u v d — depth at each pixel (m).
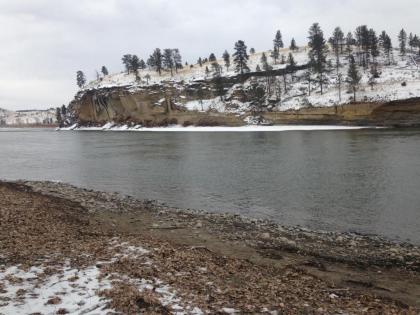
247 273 11.79
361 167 34.19
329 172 32.62
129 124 140.75
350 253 15.09
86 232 15.73
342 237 17.14
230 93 133.88
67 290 9.22
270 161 40.72
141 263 11.52
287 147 53.69
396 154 41.03
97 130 149.50
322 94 111.25
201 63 166.25
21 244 12.86
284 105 112.06
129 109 144.75
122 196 26.69
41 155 58.50
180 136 89.38
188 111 128.75
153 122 133.50
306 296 10.06
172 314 8.20
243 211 22.38
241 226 18.97
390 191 25.20
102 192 28.11
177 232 17.77
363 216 20.36
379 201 23.03
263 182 30.11
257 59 158.88
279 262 13.85
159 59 163.25
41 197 24.20
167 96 137.38
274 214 21.50
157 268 11.18
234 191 27.52
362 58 132.00
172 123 128.00
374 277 12.67
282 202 23.92
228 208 23.12
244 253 14.82
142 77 163.62
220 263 12.66
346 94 103.94
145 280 10.08
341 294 10.58
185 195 26.97
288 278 11.80
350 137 64.31
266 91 125.06
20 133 161.50
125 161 46.84
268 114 107.88
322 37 125.19
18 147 76.19
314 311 8.99
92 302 8.60
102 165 44.38
